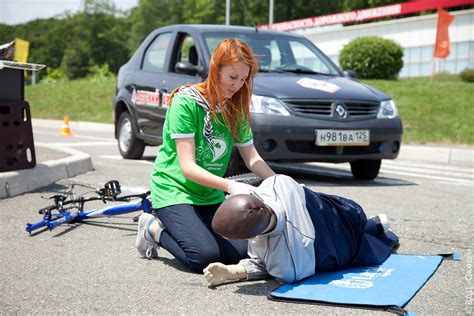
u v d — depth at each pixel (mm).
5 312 4082
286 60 11109
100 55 136125
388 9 49250
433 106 21453
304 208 4707
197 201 5160
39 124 29562
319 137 9359
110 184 6254
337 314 4086
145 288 4617
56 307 4188
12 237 6105
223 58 4926
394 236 5781
